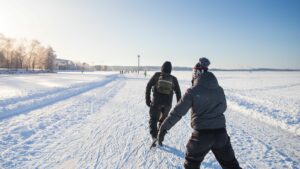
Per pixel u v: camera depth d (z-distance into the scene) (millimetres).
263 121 10461
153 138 5992
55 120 9156
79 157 5461
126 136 7398
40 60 111188
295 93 25031
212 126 3223
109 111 11875
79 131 7773
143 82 39875
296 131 8273
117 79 49312
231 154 3365
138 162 5281
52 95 16234
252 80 57281
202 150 3252
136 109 12812
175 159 5500
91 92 20797
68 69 170500
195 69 3457
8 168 4680
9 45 96312
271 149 6398
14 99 13039
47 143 6375
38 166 4844
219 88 3357
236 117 11367
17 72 75250
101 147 6246
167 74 5949
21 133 7133
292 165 5254
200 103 3234
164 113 5973
